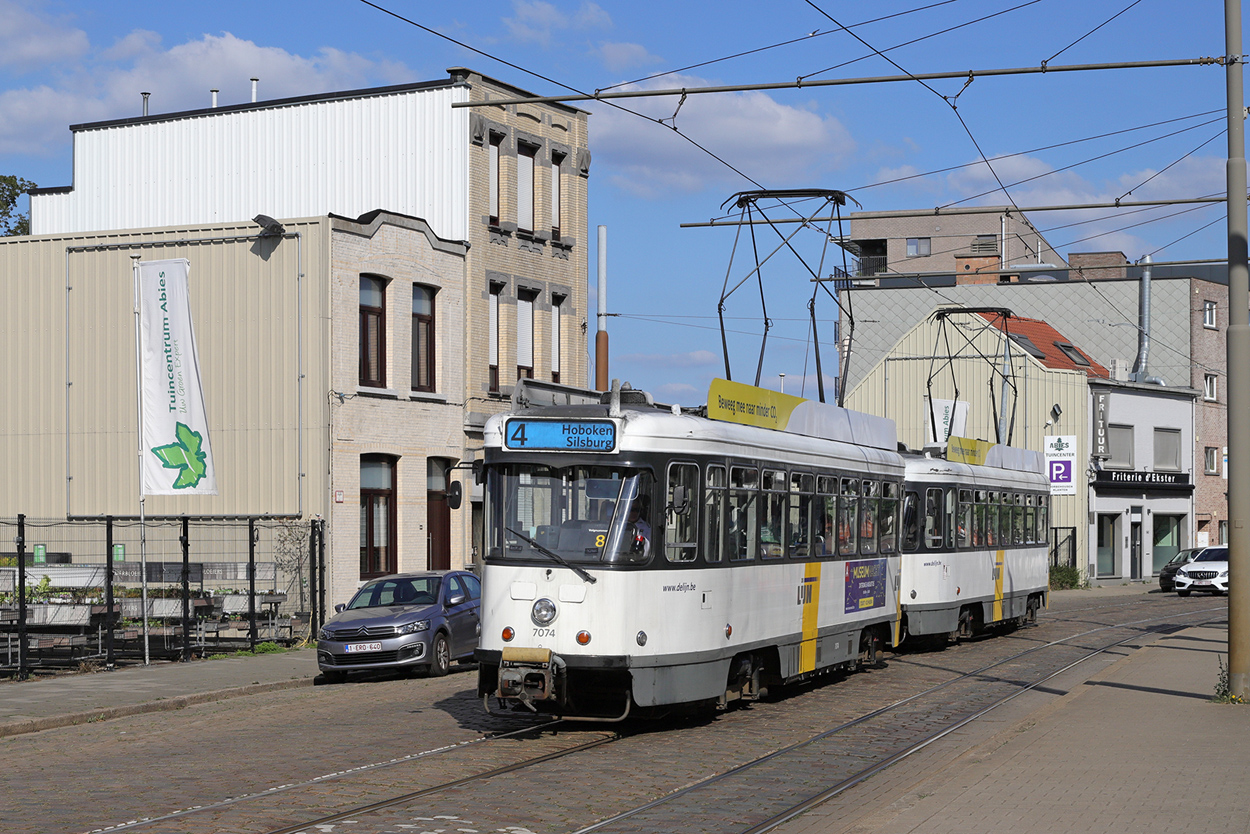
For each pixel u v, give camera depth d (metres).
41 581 24.25
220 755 12.83
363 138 34.09
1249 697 15.40
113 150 37.38
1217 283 64.75
